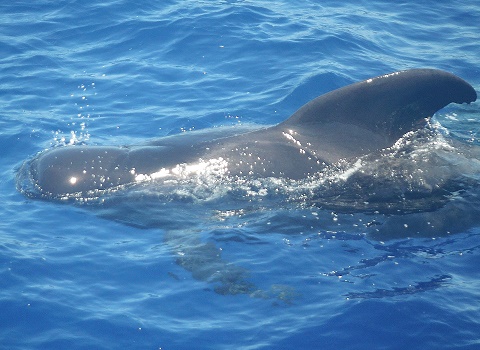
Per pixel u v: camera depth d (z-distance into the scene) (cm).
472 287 1980
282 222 2231
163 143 2494
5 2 4016
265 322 1858
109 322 1856
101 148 2492
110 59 3481
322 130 2422
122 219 2291
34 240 2189
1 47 3562
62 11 3912
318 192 2308
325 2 4175
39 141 2812
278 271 2041
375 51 3619
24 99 3133
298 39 3631
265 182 2330
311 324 1845
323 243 2153
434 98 2362
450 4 4228
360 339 1797
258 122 2986
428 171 2345
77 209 2341
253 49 3541
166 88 3238
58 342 1792
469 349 1761
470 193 2302
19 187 2467
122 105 3106
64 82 3272
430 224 2214
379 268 2055
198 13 3838
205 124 2962
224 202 2302
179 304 1928
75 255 2123
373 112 2391
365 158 2369
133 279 2027
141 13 3862
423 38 3816
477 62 3550
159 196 2330
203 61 3462
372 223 2219
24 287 1983
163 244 2178
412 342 1789
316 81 3266
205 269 2053
